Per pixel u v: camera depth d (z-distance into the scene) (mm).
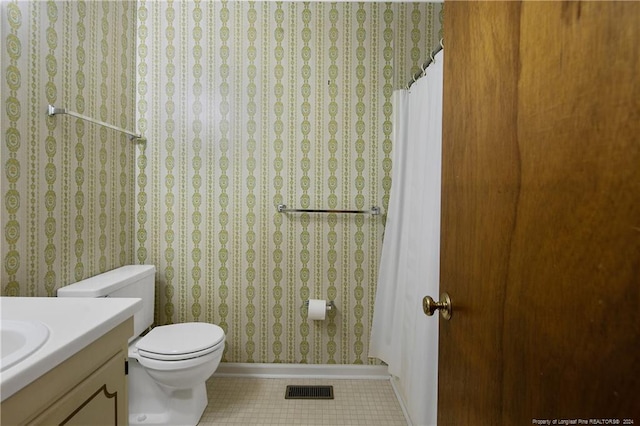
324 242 1922
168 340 1433
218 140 1900
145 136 1893
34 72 1171
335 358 1937
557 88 395
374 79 1901
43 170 1220
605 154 330
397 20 1898
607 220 329
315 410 1623
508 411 498
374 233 1924
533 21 442
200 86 1895
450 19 742
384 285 1821
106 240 1625
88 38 1465
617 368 319
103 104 1582
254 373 1930
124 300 969
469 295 634
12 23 1080
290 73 1894
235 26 1891
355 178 1910
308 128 1902
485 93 577
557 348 396
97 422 778
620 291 316
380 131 1909
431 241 1276
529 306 450
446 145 759
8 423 542
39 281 1211
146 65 1886
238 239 1918
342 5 1896
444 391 763
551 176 406
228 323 1930
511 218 492
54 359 620
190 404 1487
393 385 1837
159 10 1883
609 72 326
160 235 1911
